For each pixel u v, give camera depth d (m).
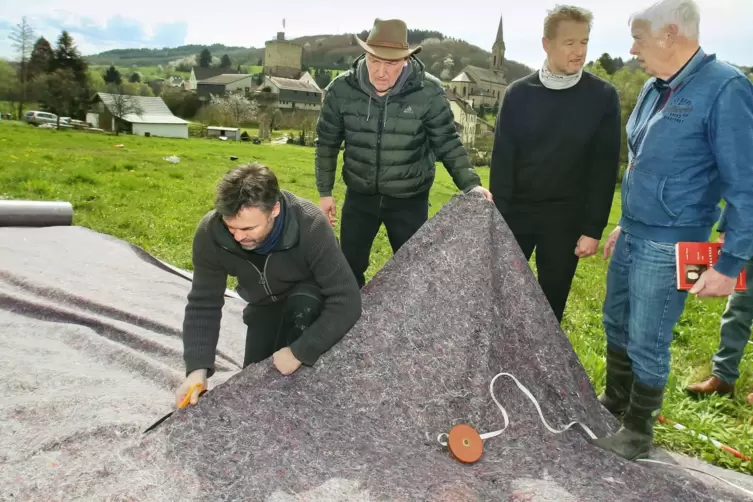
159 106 74.44
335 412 2.84
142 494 2.31
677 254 2.79
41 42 76.88
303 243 2.80
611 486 2.69
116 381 3.56
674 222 2.90
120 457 2.50
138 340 4.24
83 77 77.38
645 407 3.07
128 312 4.68
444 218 3.31
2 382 3.33
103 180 13.68
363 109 4.05
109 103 68.94
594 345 5.26
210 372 2.92
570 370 3.21
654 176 2.92
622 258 3.33
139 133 68.81
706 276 2.74
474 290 3.14
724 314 4.20
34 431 2.81
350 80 4.11
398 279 3.17
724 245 2.71
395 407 2.91
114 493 2.31
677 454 3.38
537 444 2.93
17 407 3.00
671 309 3.02
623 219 3.22
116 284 5.31
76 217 9.08
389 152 4.07
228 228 2.65
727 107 2.66
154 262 6.20
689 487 2.73
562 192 3.96
